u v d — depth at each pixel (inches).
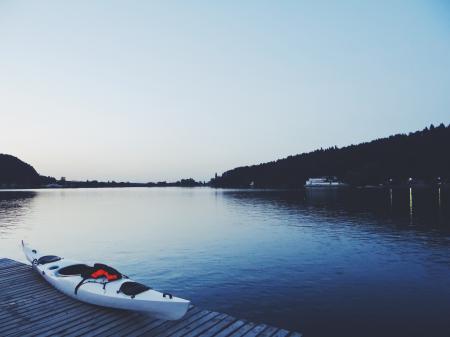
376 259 874.8
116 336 336.8
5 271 580.1
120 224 1754.4
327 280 702.5
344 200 3612.2
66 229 1573.6
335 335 462.3
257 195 5654.5
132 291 403.9
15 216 2241.6
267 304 576.4
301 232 1380.4
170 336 339.3
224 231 1448.1
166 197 5698.8
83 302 433.1
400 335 458.6
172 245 1132.5
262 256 940.6
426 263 822.5
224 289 660.1
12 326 359.9
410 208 2395.4
